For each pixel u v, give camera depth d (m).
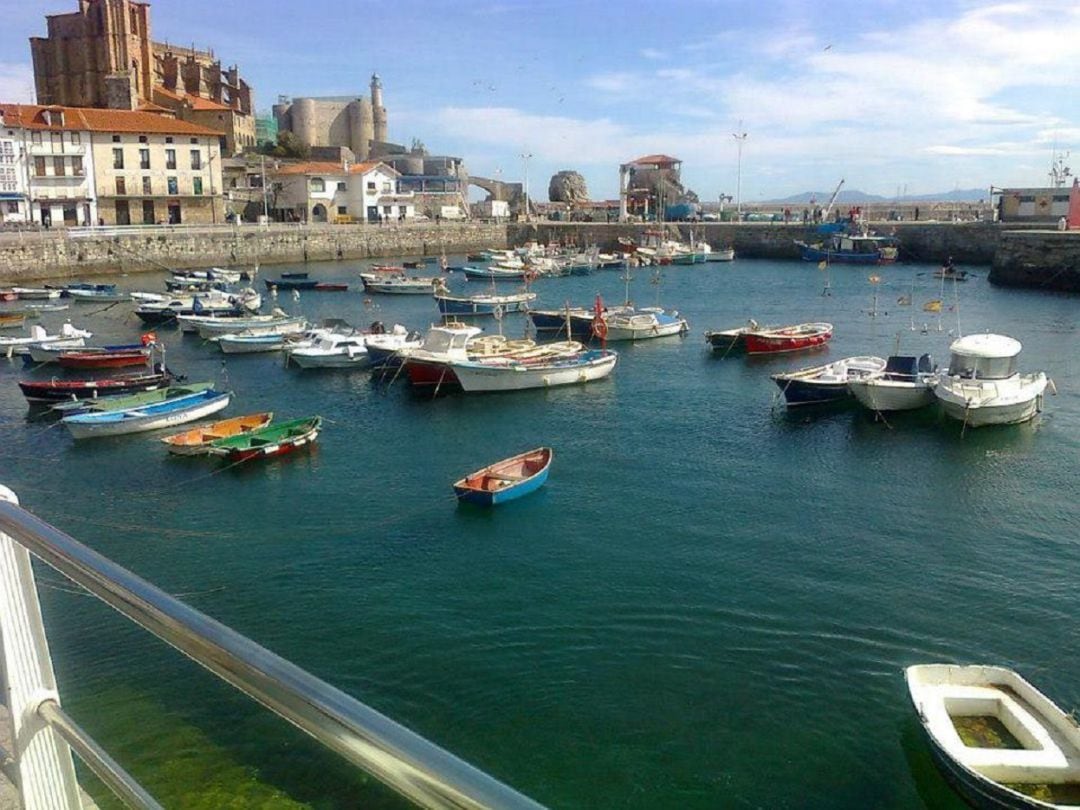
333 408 38.44
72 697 15.34
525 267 94.12
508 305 68.25
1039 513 25.06
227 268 97.19
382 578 20.81
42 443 32.62
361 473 28.95
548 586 20.23
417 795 1.92
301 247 106.88
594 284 90.75
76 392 38.78
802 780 13.77
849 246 111.62
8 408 38.09
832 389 37.44
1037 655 17.25
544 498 26.20
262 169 117.81
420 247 120.50
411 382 42.34
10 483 28.14
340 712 2.13
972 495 26.61
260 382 43.88
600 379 44.12
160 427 34.19
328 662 17.19
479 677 16.56
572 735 14.89
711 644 17.61
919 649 17.42
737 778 13.84
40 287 77.31
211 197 106.44
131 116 100.88
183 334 58.12
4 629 3.54
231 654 2.40
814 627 18.28
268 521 24.70
